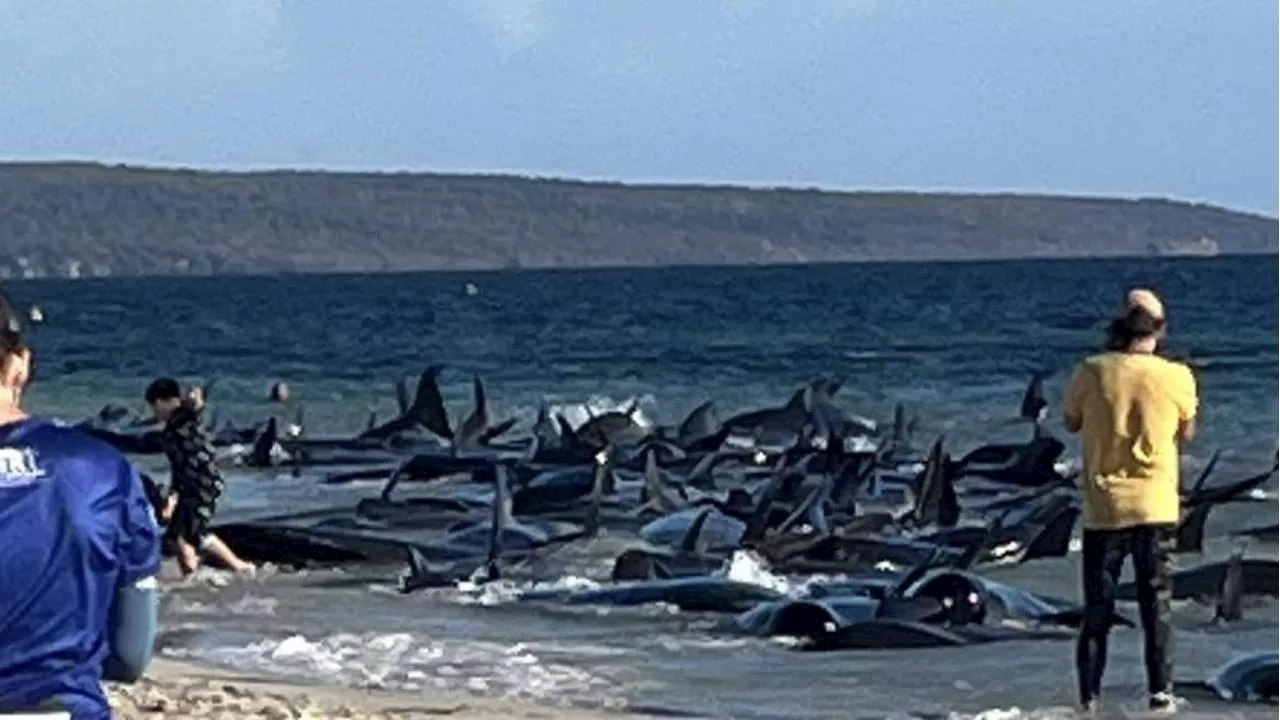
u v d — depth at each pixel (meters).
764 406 110.12
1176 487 29.30
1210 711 30.06
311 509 61.62
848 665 35.41
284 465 76.38
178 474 47.66
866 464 61.12
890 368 131.00
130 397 121.44
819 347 155.62
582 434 72.94
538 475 63.00
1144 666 33.75
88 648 12.12
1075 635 37.78
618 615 41.75
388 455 78.00
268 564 49.97
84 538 12.04
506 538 50.59
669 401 114.56
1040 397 76.88
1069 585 45.19
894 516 54.25
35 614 11.92
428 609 43.00
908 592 39.78
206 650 36.91
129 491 12.29
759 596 42.53
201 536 47.84
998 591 39.62
